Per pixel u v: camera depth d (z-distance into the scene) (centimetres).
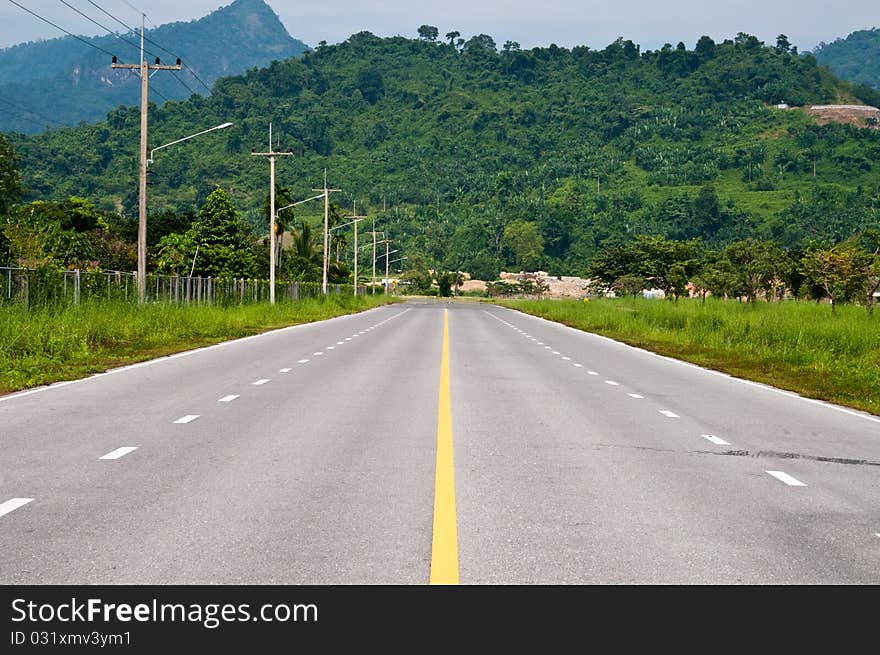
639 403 1585
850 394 1869
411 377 1966
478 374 2066
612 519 748
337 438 1139
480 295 19088
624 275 9544
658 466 994
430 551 648
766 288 6556
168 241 8000
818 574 617
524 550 654
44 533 683
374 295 12744
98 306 3047
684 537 698
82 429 1191
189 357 2452
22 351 2164
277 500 798
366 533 691
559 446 1110
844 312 4484
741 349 2961
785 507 809
